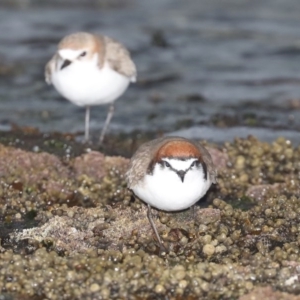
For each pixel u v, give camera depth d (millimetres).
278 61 24750
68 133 17266
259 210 12891
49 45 26172
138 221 12227
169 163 11055
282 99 21250
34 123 18844
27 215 12758
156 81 22891
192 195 11328
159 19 29484
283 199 13078
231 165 15062
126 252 11125
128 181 11953
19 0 31922
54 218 12273
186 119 19125
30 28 27953
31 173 14172
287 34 27312
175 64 24500
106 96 15969
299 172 14508
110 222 12250
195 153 11188
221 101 21109
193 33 27672
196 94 21703
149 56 25250
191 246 11562
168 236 11859
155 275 10484
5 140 16078
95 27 28297
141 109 20250
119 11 30672
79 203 13391
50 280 10453
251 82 22797
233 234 11875
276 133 18062
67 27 28219
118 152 15969
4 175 14180
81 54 15266
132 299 10180
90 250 11164
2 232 12125
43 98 21203
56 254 11062
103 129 17438
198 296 10273
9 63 24250
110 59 15539
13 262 10867
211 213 12578
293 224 12289
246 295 10180
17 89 21953
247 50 25812
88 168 14742
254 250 11516
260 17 29422
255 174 14641
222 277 10531
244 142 15969
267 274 10617
